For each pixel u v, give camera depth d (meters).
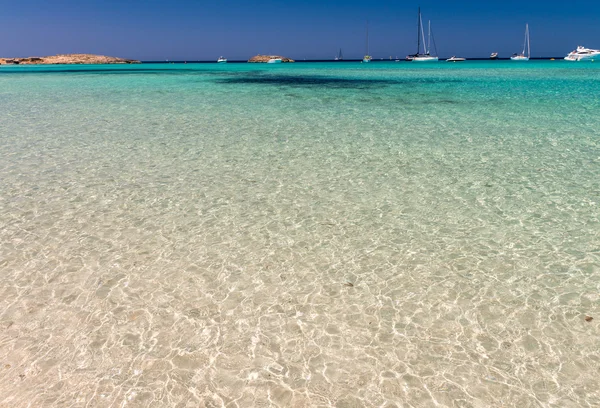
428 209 6.66
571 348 3.62
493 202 6.87
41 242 5.63
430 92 24.16
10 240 5.68
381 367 3.47
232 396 3.19
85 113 16.52
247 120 14.92
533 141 11.03
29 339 3.81
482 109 16.92
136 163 9.31
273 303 4.36
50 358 3.58
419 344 3.73
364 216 6.46
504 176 8.16
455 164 9.04
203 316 4.15
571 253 5.19
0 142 11.29
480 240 5.61
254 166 9.09
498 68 56.38
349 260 5.19
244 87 29.33
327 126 13.67
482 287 4.56
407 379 3.34
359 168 8.87
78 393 3.21
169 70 66.00
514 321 3.99
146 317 4.12
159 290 4.58
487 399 3.13
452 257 5.20
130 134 12.45
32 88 28.44
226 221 6.32
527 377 3.33
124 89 27.64
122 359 3.57
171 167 9.04
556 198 6.96
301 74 49.28
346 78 39.47
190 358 3.59
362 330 3.93
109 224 6.20
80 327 3.98
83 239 5.73
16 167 8.98
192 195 7.39
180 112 16.86
